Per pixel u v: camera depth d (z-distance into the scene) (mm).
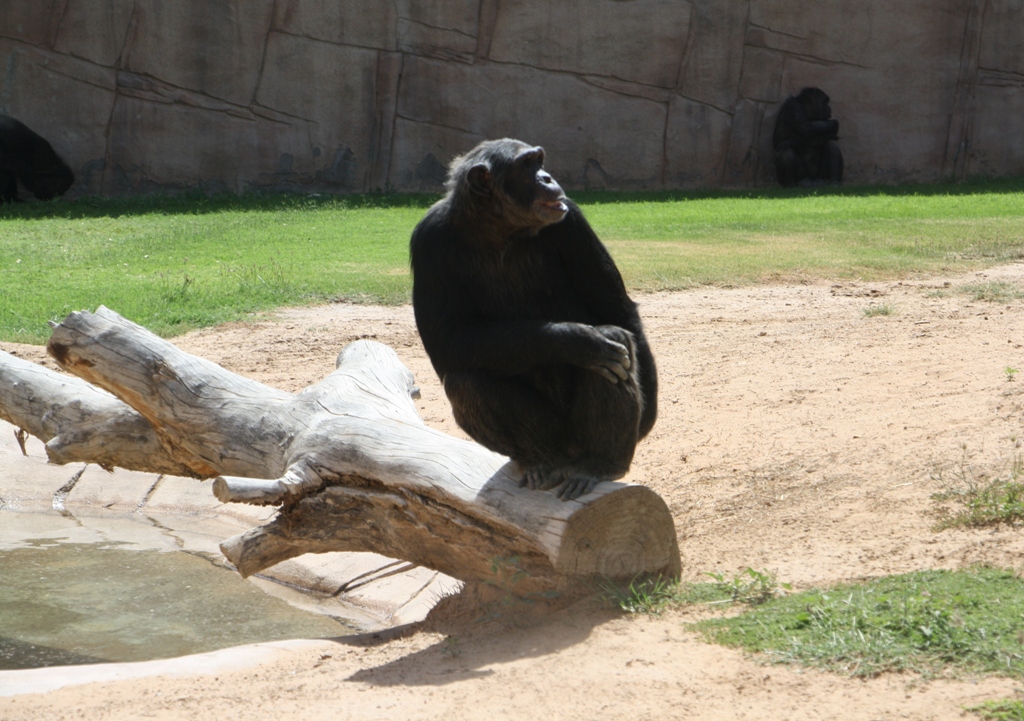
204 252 29922
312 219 37719
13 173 43219
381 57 48312
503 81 49281
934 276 24000
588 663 6863
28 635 10297
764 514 10328
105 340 11742
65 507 14633
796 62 50906
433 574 11289
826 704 5977
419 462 9180
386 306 22672
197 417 11281
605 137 50344
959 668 6246
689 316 20797
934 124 51531
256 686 7191
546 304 8539
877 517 9594
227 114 47375
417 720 6207
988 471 10148
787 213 37000
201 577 12031
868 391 14062
